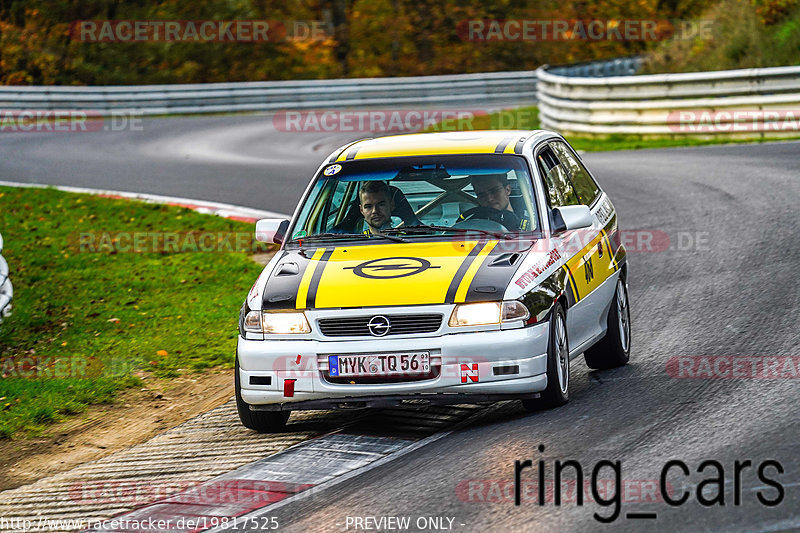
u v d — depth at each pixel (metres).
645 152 75.44
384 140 29.86
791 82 74.81
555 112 93.62
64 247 53.66
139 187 71.25
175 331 38.06
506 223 26.50
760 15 98.56
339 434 24.88
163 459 25.06
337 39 178.00
